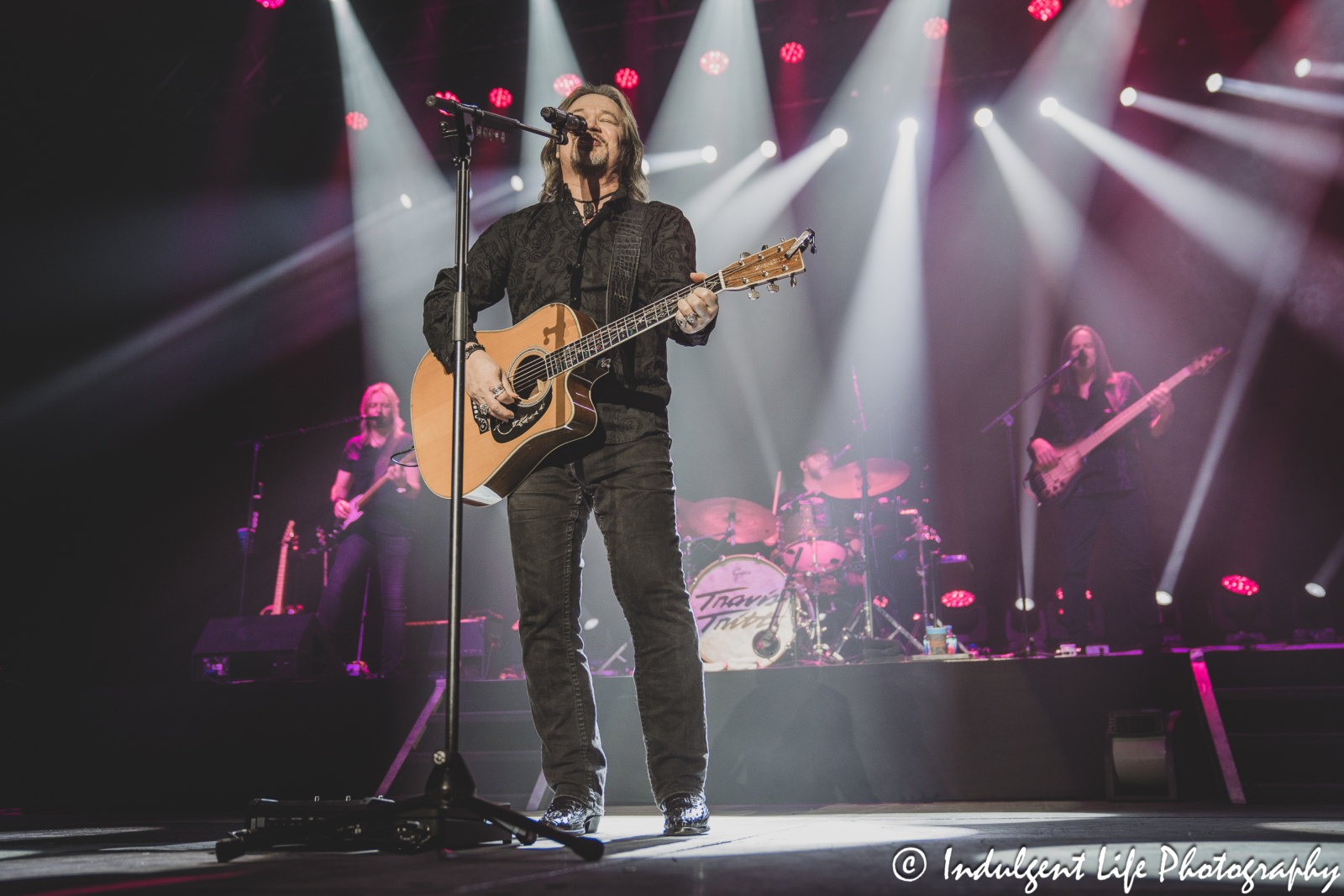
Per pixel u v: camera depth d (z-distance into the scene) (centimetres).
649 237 256
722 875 154
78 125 729
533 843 184
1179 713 361
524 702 427
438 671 595
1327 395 710
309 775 437
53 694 470
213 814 427
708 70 712
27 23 665
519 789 414
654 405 247
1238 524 716
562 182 269
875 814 325
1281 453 716
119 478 749
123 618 740
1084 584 517
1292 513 708
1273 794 346
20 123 716
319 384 796
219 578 763
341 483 591
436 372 272
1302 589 666
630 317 232
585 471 244
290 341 789
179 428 766
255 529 686
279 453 784
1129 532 512
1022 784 376
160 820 378
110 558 743
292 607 648
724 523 620
